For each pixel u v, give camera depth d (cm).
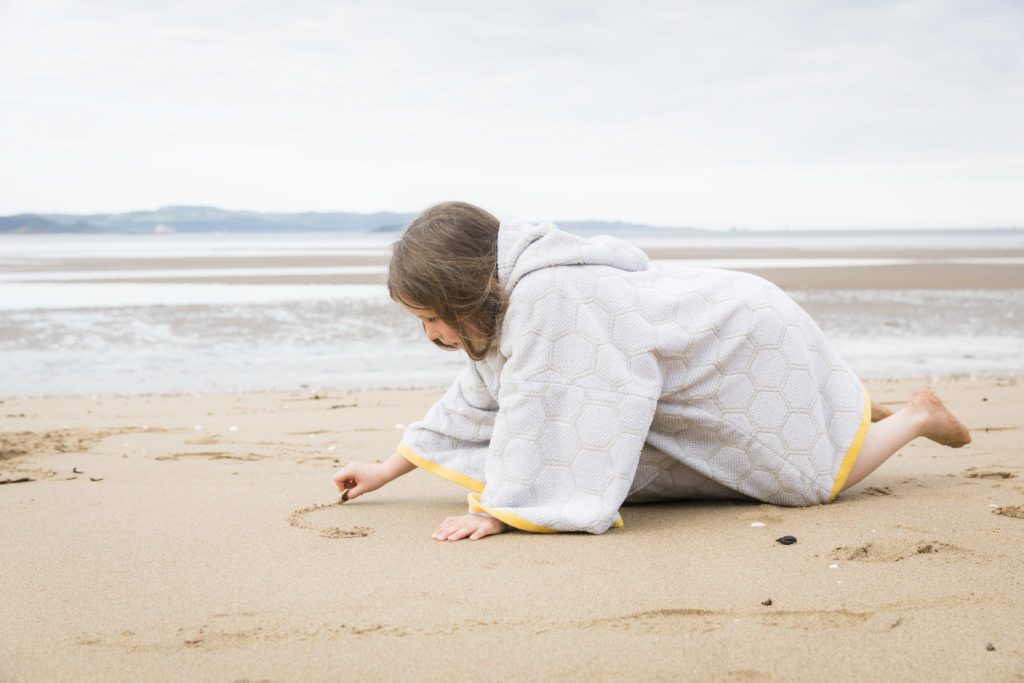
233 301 1302
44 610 191
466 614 184
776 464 255
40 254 3841
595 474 240
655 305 252
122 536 247
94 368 750
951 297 1391
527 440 244
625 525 248
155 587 204
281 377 706
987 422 437
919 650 163
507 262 248
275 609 189
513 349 246
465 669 160
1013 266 2364
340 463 364
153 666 163
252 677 159
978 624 173
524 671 159
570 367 244
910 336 952
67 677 159
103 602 195
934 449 364
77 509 279
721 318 253
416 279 243
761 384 255
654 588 196
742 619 179
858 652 163
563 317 244
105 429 457
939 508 256
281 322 1060
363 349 866
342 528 254
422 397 592
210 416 506
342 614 186
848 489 286
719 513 257
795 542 226
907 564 207
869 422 265
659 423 257
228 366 762
